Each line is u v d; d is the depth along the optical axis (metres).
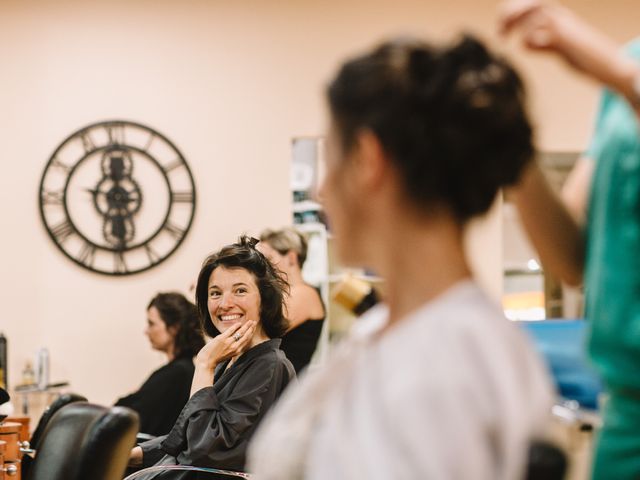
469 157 0.81
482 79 0.81
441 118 0.80
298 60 5.59
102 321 5.41
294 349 3.78
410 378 0.76
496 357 0.77
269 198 5.54
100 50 5.49
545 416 0.82
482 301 0.82
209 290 2.83
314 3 5.60
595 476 1.04
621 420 1.02
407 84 0.81
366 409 0.78
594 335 1.04
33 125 5.43
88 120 5.47
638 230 1.00
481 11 5.65
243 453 2.65
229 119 5.55
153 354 5.43
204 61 5.55
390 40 0.85
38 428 3.40
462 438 0.73
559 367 1.20
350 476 0.77
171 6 5.54
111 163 5.45
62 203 5.41
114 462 2.25
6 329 5.35
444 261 0.83
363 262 0.88
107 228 5.43
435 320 0.80
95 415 2.48
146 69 5.51
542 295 5.48
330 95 0.85
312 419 0.90
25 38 5.45
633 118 1.01
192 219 5.48
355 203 0.85
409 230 0.83
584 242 1.13
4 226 5.39
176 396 4.07
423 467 0.72
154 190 5.48
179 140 5.51
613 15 5.65
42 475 2.47
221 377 2.78
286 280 3.15
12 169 5.41
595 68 0.91
